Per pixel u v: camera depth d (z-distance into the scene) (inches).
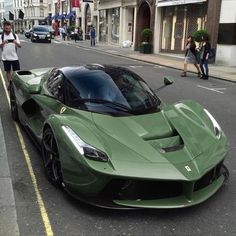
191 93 449.7
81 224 146.3
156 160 147.6
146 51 1094.4
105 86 189.5
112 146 151.4
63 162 156.3
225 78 605.0
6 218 149.6
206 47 599.2
